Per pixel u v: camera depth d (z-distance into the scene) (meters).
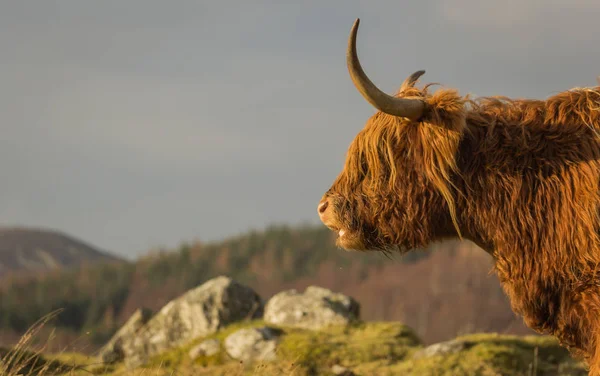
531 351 20.09
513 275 10.87
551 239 10.50
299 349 20.05
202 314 23.73
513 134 11.10
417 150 11.20
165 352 22.88
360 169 11.69
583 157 10.50
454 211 11.04
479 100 11.75
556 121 10.98
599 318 10.09
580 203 10.31
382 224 11.48
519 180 10.81
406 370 18.80
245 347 20.72
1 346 18.88
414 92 11.56
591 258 10.16
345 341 21.11
